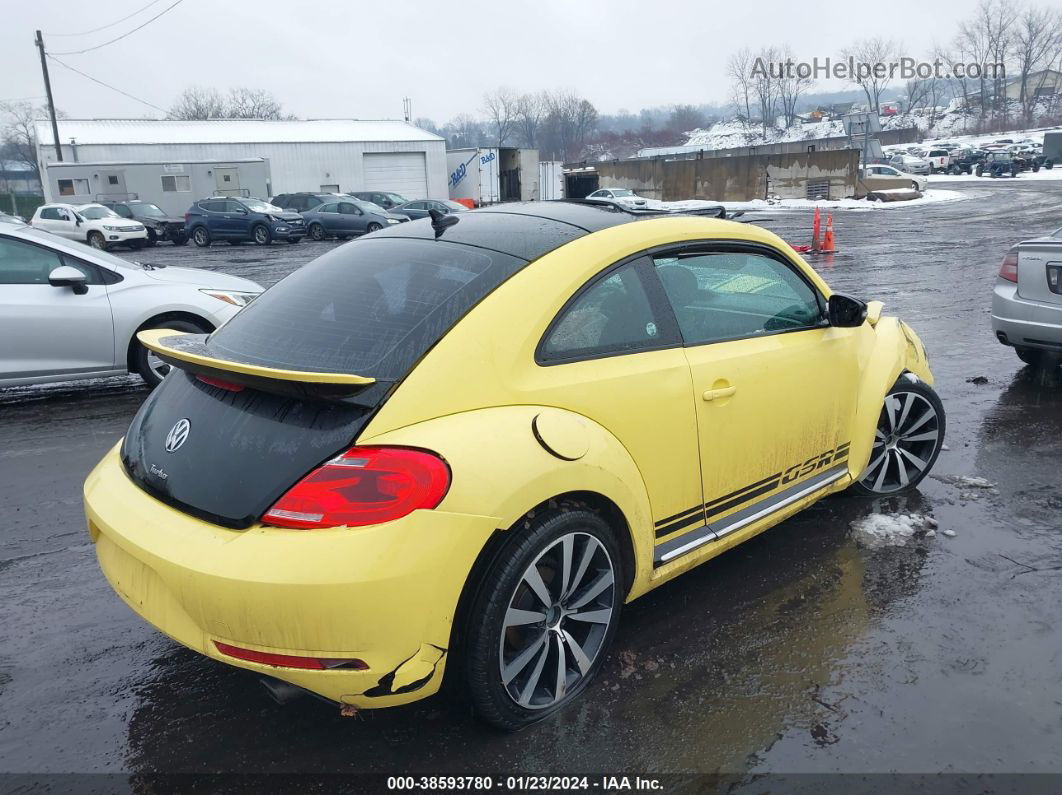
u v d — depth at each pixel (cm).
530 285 274
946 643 318
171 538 239
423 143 4603
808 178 4044
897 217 2917
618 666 303
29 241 670
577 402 271
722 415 319
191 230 2942
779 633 325
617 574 286
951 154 6406
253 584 221
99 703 288
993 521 427
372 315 275
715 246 339
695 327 321
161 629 247
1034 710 279
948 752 259
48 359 662
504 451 245
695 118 16175
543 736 267
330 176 4444
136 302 685
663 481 301
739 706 282
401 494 227
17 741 269
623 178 4803
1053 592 356
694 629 328
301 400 243
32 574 384
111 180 3484
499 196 4712
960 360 792
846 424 391
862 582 365
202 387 273
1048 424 590
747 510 343
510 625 252
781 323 362
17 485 495
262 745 266
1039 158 5972
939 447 465
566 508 265
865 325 409
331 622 222
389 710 281
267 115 9725
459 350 254
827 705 282
